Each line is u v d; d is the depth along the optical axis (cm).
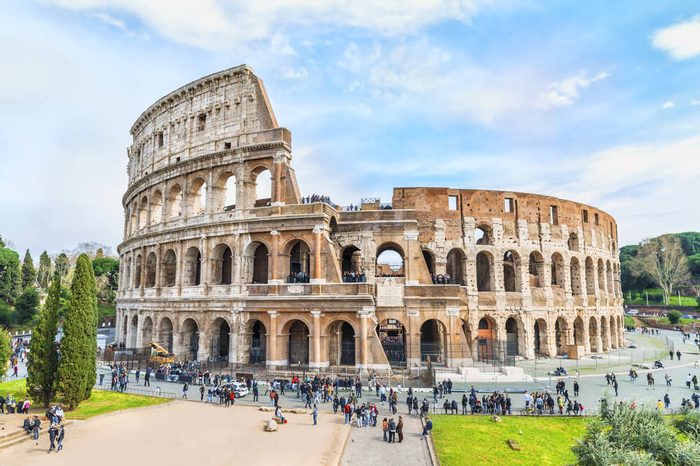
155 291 7525
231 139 7112
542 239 8394
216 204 7119
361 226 7088
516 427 4203
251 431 4028
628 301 18038
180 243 7331
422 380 5838
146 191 8356
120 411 4688
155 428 4112
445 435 3934
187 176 7481
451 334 6644
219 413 4616
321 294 6231
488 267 8450
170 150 7906
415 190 7919
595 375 6644
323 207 6456
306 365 6341
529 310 8012
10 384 5878
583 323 8875
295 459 3372
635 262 17550
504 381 6116
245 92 7125
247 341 6562
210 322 6800
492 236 8044
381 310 6744
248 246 6706
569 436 4081
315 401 4322
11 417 4459
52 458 3397
